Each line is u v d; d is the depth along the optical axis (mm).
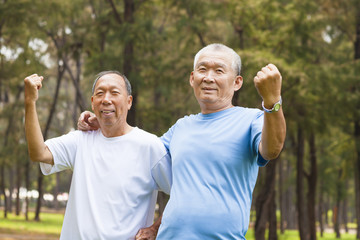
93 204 3988
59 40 29234
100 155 4082
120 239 3957
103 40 25562
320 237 41812
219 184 3514
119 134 4141
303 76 18047
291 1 20969
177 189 3627
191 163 3613
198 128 3738
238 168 3533
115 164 4043
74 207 4043
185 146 3684
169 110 25609
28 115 3859
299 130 23844
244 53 17031
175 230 3533
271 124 3178
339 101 20844
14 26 24500
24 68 25078
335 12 23391
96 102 4059
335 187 40125
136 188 4039
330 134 23719
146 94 31906
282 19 20094
